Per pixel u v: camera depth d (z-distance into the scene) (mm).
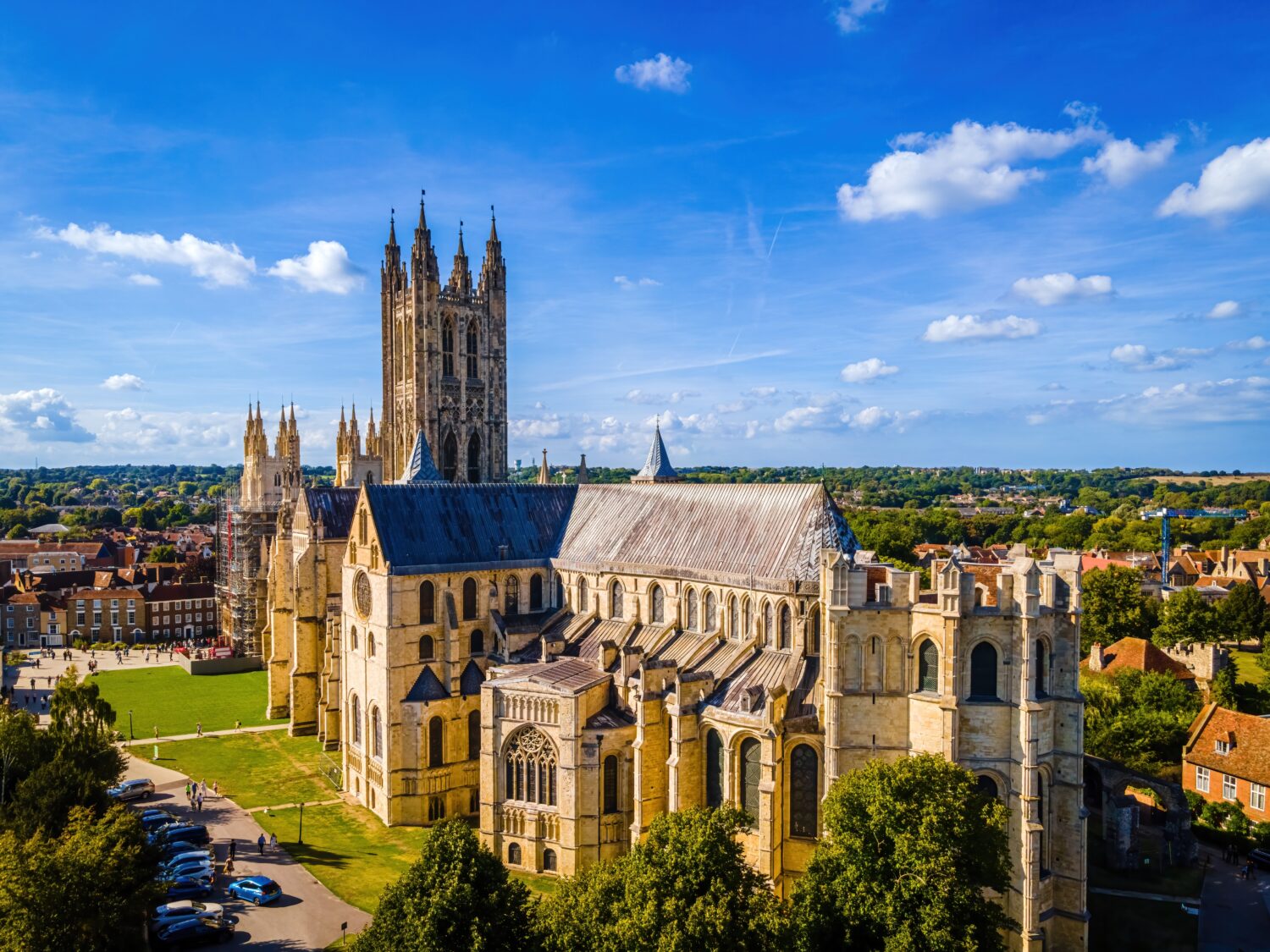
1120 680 130375
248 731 138250
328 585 137250
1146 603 189250
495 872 59250
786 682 84000
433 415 166125
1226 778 102438
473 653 110188
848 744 77438
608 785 90062
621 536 112438
